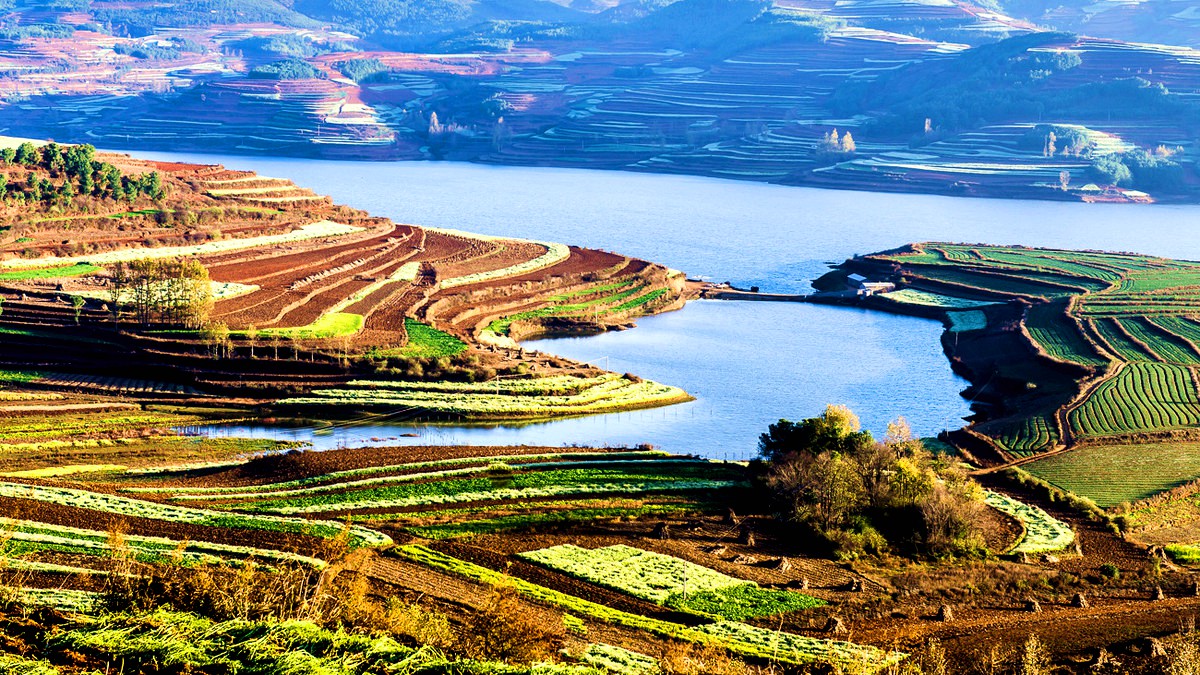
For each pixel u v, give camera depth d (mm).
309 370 178000
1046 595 102812
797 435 136250
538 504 124062
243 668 61844
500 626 75750
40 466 132375
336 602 75062
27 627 63562
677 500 127500
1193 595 104312
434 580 96875
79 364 175375
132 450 142375
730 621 93250
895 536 118750
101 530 104125
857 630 92375
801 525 117688
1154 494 139750
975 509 121812
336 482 128750
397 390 172625
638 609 95375
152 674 60344
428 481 130125
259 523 109688
